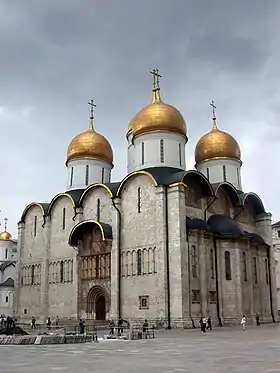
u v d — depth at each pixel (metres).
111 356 19.81
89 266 52.19
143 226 47.50
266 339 29.75
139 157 53.75
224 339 30.09
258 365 16.06
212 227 49.19
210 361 17.47
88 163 61.25
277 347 23.72
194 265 45.69
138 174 49.00
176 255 43.97
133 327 40.66
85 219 54.50
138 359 18.50
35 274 60.38
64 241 57.00
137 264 47.12
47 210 60.16
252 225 57.97
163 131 52.94
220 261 48.19
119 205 49.97
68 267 55.47
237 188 58.44
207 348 23.50
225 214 53.84
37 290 59.38
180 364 16.61
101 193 53.62
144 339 31.11
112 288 48.03
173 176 47.97
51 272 57.56
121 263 48.56
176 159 52.69
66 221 57.56
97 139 62.31
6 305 82.38
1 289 83.06
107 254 50.44
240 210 54.81
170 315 43.12
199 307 44.97
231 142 59.38
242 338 30.81
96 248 51.97
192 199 49.44
